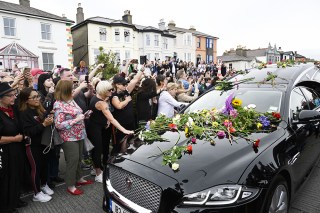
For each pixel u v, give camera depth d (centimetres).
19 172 306
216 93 355
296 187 264
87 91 471
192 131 257
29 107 315
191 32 3359
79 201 331
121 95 404
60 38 1869
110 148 510
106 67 1076
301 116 276
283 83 319
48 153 352
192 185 191
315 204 296
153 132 279
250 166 203
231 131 248
